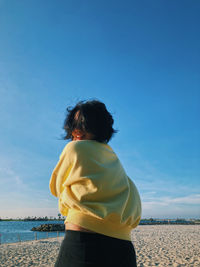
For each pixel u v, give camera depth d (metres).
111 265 1.01
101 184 1.07
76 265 0.99
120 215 1.07
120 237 1.09
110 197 1.10
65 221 1.12
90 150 1.13
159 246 13.70
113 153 1.25
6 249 14.40
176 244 14.76
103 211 1.04
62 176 1.15
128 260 1.08
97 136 1.28
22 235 38.91
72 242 1.03
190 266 7.68
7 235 39.75
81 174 1.08
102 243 1.02
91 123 1.27
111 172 1.12
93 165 1.10
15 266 8.52
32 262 9.26
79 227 1.04
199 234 24.69
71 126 1.32
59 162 1.18
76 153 1.11
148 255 10.10
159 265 7.89
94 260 0.99
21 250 13.60
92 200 1.06
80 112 1.30
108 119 1.34
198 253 10.55
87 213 1.04
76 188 1.08
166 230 33.19
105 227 1.05
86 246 1.01
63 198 1.12
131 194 1.24
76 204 1.05
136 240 18.08
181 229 36.22
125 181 1.19
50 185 1.22
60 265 1.03
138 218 1.25
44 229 54.38
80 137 1.30
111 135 1.38
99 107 1.33
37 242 19.20
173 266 7.72
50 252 12.20
